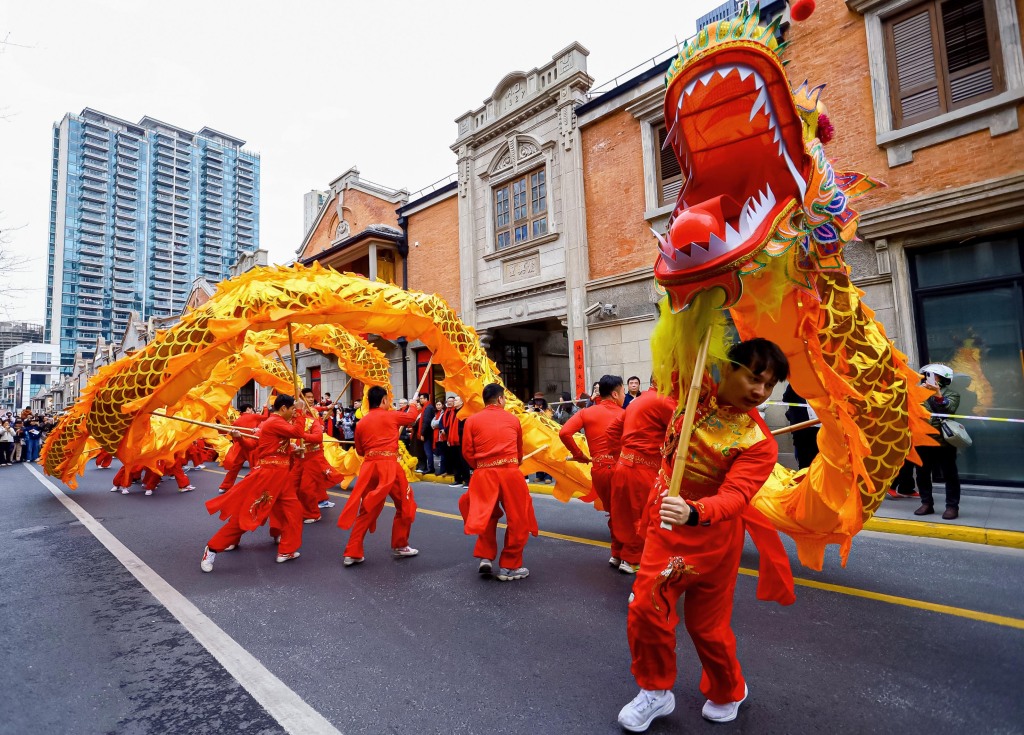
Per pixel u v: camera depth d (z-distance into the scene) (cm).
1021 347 719
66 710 275
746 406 230
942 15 783
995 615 356
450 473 1085
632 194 1139
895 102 817
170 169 11625
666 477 243
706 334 221
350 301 579
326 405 1347
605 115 1177
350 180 1906
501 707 268
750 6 228
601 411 499
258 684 296
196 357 543
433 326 643
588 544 573
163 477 1196
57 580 491
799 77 895
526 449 637
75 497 980
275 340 966
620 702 270
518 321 1345
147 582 475
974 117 742
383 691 286
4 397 8819
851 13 847
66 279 10219
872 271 814
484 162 1451
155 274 11156
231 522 522
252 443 828
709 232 209
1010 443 725
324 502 847
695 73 233
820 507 339
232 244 12450
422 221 1638
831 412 311
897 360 319
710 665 243
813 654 312
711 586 234
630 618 241
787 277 270
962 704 257
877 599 390
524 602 408
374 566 512
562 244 1260
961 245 764
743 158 239
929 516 595
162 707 276
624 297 1134
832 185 258
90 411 577
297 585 461
